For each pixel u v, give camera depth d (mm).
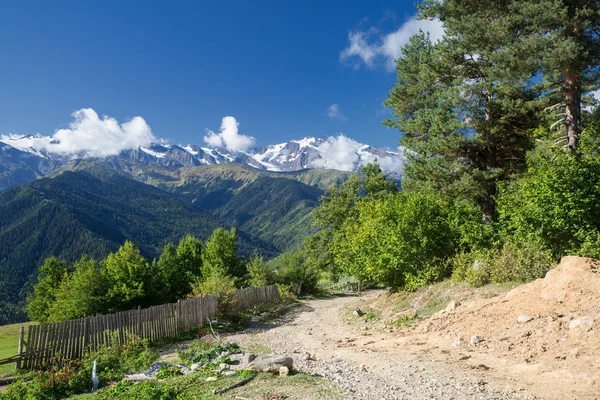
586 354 8359
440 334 12672
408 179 29750
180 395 7984
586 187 13711
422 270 20484
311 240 55438
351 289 49438
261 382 8625
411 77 31750
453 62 22031
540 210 14242
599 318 9398
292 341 16641
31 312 49500
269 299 32938
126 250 32344
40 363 12930
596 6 16406
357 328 18297
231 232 47906
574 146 16922
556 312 10594
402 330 15086
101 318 15102
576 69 16500
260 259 43688
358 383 8375
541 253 14680
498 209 17781
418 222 20781
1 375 12203
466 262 18203
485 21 19266
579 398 6711
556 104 18828
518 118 21859
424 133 27125
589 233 13461
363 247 24625
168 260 49688
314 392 7707
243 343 16375
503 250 16422
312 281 44375
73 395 10594
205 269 45844
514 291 13141
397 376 8875
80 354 14070
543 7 16406
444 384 8016
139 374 11359
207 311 21344
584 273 11234
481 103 21766
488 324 11773
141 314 16953
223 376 9453
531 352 9227
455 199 22781
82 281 30000
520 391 7297
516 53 16953
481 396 7199
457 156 22781
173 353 15070
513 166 22453
